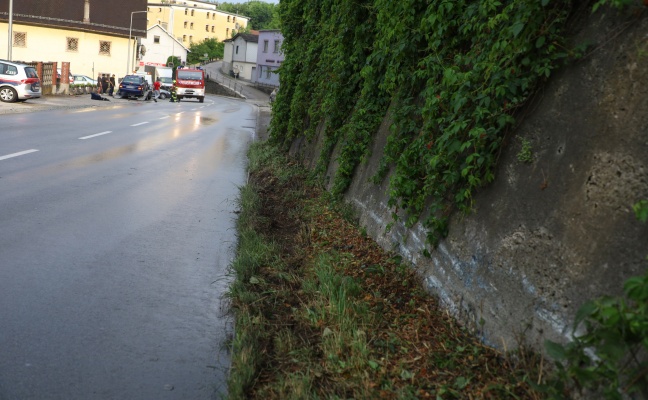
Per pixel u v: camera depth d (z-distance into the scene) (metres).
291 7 15.07
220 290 5.39
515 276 3.77
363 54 8.93
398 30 6.59
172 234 7.20
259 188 10.31
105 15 61.34
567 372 2.99
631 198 3.02
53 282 5.26
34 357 3.88
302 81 13.04
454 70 4.68
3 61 28.64
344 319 4.26
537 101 3.98
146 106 37.81
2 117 20.70
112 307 4.82
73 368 3.78
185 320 4.66
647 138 3.00
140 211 8.27
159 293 5.22
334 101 9.61
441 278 4.73
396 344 4.02
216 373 3.83
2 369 3.70
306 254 6.33
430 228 5.02
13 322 4.38
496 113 4.14
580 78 3.62
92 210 8.06
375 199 6.95
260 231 7.27
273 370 3.73
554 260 3.44
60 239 6.58
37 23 57.22
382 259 5.84
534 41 3.92
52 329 4.32
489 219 4.20
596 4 3.39
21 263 5.68
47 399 3.40
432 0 5.86
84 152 13.57
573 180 3.46
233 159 14.77
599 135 3.34
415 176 5.38
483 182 4.34
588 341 2.80
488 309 3.97
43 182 9.64
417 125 6.06
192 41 143.62
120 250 6.38
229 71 101.31
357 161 8.23
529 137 3.95
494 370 3.58
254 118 32.69
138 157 13.62
